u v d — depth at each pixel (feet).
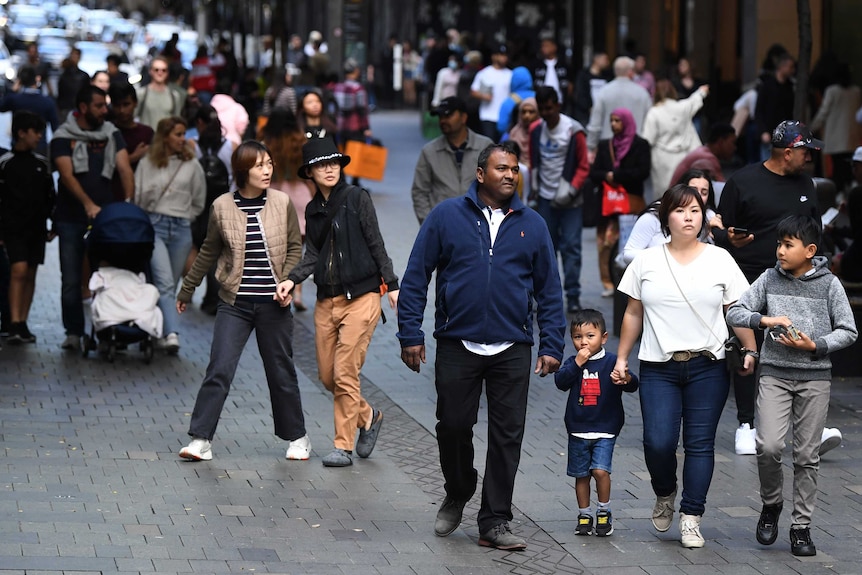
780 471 56.18
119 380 86.17
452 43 333.62
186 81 157.48
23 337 96.27
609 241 112.98
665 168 124.36
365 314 67.67
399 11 409.28
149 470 66.18
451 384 55.72
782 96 160.25
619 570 53.72
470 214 55.72
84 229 93.97
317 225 67.97
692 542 56.29
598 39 290.97
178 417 77.25
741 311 54.85
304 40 431.02
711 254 55.98
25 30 451.12
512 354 55.62
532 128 107.45
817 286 55.98
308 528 58.13
